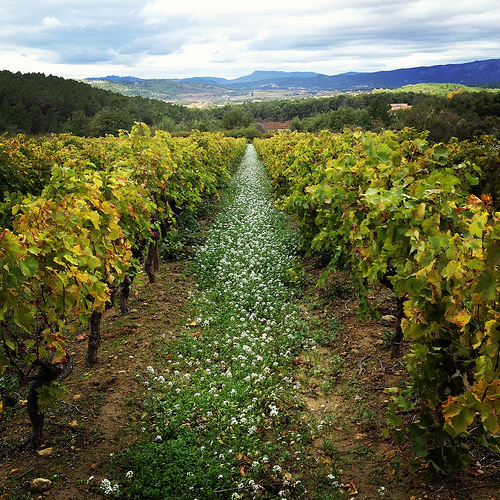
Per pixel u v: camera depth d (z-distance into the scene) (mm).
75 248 3516
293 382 4977
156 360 5426
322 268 8594
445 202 4281
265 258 9211
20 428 4199
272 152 22359
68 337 6227
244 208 15406
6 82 87750
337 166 6043
